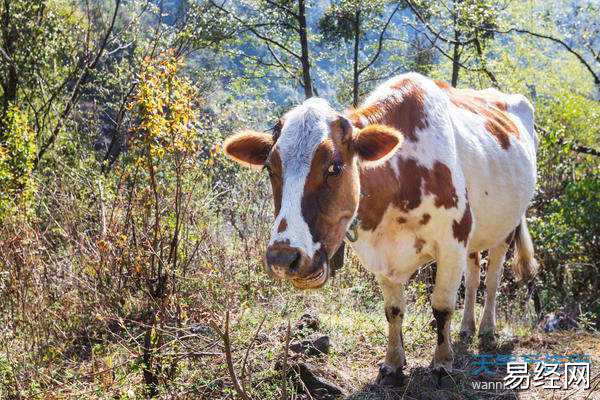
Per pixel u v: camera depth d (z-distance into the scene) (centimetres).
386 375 573
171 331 573
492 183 631
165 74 574
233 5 1883
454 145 569
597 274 1044
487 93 741
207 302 605
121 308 620
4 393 545
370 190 513
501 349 683
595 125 1658
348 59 2302
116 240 615
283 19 1941
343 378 571
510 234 710
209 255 641
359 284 794
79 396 539
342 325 672
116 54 1806
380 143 461
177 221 573
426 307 789
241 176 803
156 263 599
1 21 1434
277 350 577
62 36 1513
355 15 1997
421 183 536
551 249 1055
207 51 2108
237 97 2111
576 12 1922
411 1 1892
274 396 530
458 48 1952
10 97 1436
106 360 564
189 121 585
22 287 614
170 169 638
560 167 1225
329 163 441
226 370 547
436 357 580
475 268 709
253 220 771
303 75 2014
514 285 1044
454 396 561
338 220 452
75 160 1039
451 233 554
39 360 582
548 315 884
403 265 556
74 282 632
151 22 1906
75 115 1431
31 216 756
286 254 420
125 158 717
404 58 2306
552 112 1688
